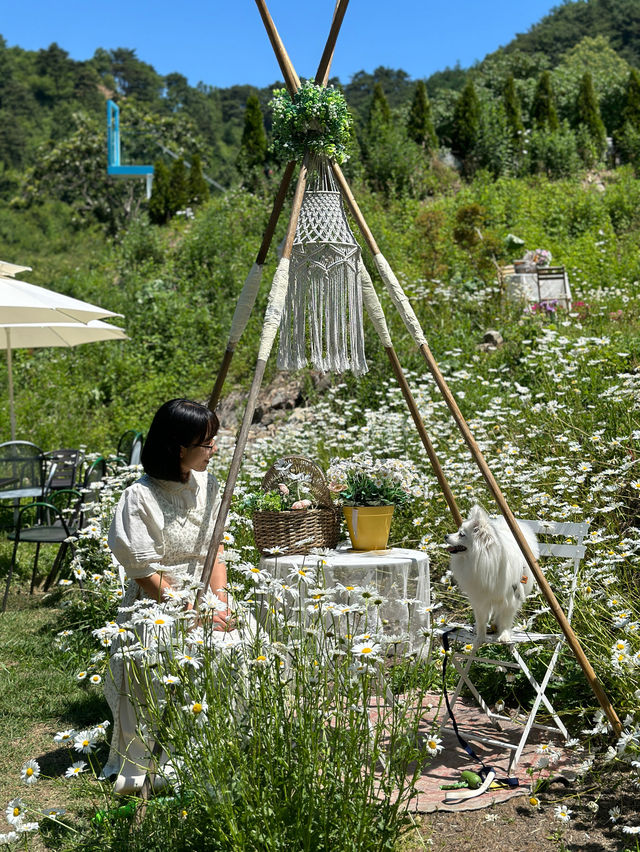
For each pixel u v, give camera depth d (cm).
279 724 238
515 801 290
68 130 6906
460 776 312
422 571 404
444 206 1549
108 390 1204
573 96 2370
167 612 254
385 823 238
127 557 305
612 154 2177
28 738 369
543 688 327
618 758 290
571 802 287
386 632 382
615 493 486
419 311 995
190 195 2214
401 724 245
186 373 1190
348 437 688
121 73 9069
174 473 314
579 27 7506
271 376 1058
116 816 259
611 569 389
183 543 321
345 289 391
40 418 1081
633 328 793
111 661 308
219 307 1295
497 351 855
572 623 380
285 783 229
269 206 1570
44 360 1273
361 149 1869
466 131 2025
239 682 256
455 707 378
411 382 816
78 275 1569
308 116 378
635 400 558
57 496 738
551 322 896
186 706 244
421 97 2120
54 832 279
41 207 4372
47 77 8306
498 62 3030
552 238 1386
